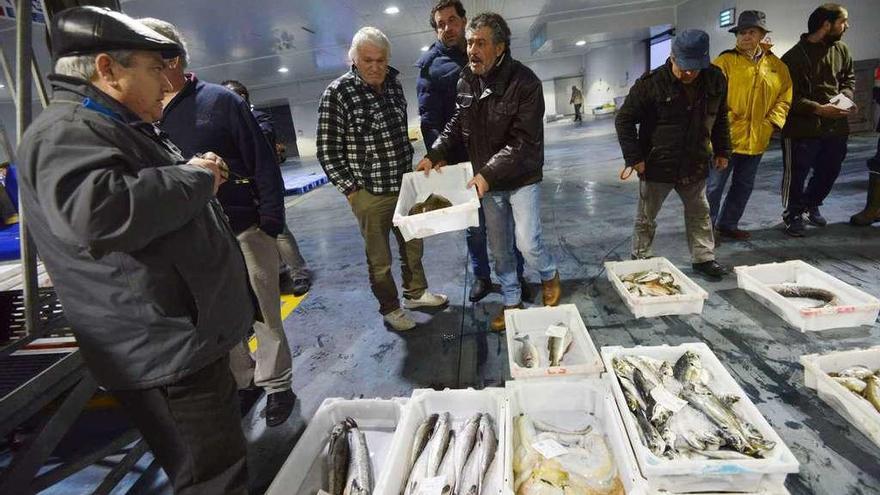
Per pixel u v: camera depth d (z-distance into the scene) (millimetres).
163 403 1141
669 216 4258
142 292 1025
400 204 2137
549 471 1456
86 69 996
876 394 1606
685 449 1415
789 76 2965
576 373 1801
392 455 1516
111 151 930
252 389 2174
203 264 1146
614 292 2885
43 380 1222
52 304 1479
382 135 2295
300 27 8906
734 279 2820
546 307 2361
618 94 17922
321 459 1732
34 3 1691
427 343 2543
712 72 2490
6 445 2006
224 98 1737
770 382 1890
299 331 2887
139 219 917
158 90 1124
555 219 4668
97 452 1475
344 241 5047
